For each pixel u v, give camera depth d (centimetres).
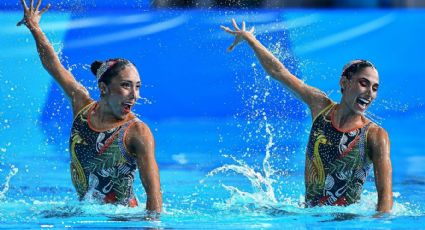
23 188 2205
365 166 1803
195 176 2509
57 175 2448
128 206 1759
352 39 3953
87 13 3838
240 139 3288
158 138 3381
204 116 3816
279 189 2241
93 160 1741
